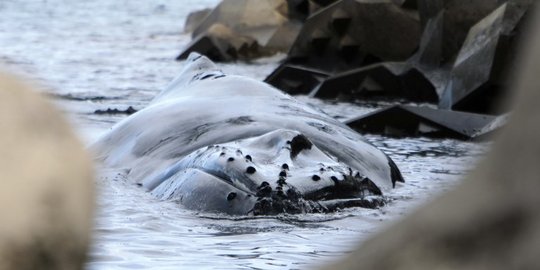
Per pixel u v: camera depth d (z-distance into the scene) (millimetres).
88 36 138625
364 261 4387
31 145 4480
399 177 39688
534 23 4215
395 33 93000
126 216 31906
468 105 67875
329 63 95750
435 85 76750
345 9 94750
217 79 44531
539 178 4141
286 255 27469
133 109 62688
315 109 42594
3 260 4379
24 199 4430
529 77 4176
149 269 25594
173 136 39844
